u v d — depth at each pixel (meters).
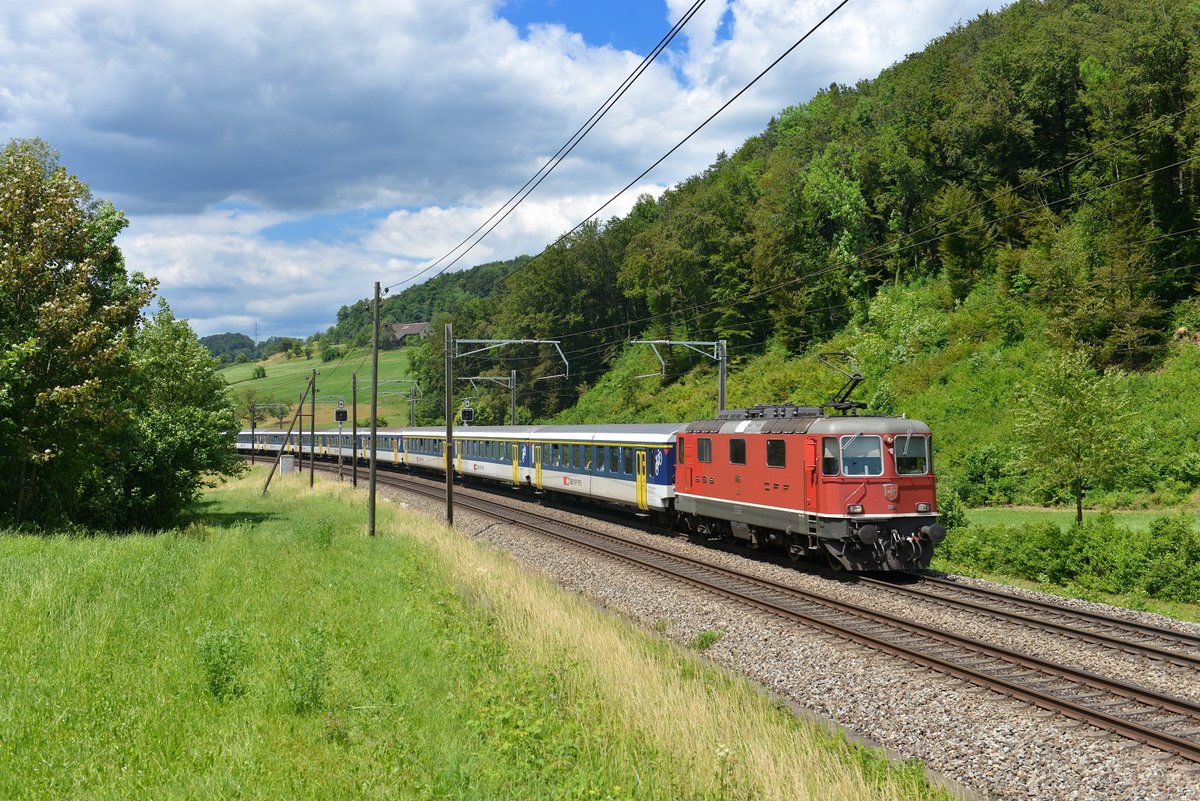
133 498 27.55
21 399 23.14
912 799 7.89
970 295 57.53
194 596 13.76
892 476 18.39
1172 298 45.97
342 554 20.83
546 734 8.51
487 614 14.26
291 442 85.88
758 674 12.48
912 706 10.58
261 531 25.73
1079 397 23.55
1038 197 63.16
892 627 14.30
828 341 66.75
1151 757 8.68
